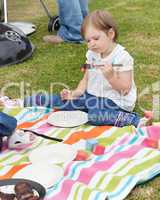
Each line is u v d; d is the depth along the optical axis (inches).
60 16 206.7
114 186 92.6
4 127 105.7
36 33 224.2
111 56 122.0
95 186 93.0
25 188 87.5
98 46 120.8
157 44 198.4
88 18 121.0
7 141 111.5
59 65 175.5
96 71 124.1
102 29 119.4
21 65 175.9
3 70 170.7
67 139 114.3
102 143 110.8
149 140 110.3
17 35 181.8
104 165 100.4
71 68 171.9
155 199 92.0
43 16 261.7
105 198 87.3
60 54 189.2
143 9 269.7
